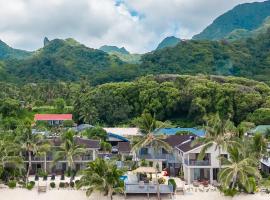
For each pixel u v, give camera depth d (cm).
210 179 8412
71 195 7575
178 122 16950
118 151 10194
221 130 7675
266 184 7812
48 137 10438
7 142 8038
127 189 7419
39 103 19225
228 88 17025
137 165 8994
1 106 17062
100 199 7394
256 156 8038
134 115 17462
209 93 16888
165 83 17862
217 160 8419
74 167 8550
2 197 7512
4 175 8138
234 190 7475
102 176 6869
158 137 7769
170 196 7562
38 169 8994
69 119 15925
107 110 16975
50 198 7506
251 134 12094
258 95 17088
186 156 8650
